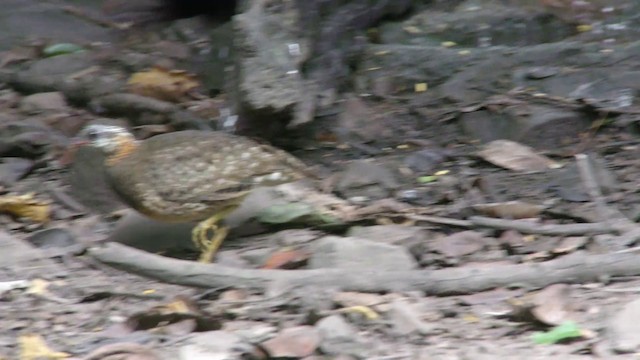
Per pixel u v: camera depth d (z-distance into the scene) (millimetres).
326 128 12922
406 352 7449
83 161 11523
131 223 10633
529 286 8500
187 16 16516
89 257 9781
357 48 13945
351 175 11586
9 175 12195
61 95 14273
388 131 12977
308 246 9930
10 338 8070
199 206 9945
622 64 13375
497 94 13242
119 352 7477
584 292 8375
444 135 12891
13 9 17109
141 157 9938
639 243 9492
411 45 14383
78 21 16953
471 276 8516
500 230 10141
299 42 12258
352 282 8484
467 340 7641
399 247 9227
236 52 12086
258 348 7395
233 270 8734
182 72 14609
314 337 7477
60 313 8594
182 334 7949
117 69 15227
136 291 9039
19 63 15617
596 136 12531
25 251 9875
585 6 15164
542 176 11625
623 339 7336
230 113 12906
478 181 11539
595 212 10578
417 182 11750
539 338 7523
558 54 13602
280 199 10891
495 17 14664
